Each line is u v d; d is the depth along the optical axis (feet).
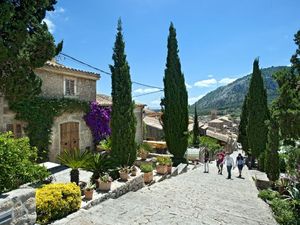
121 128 48.75
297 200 38.45
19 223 16.58
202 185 48.29
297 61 41.91
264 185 55.83
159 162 55.16
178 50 77.82
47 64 47.78
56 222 21.97
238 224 26.16
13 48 35.01
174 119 75.87
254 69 85.25
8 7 32.73
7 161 19.60
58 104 50.16
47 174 26.23
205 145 121.29
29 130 45.09
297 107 43.19
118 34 50.31
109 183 34.17
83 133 57.31
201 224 24.13
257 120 84.17
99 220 22.44
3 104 41.16
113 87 49.80
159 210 27.02
